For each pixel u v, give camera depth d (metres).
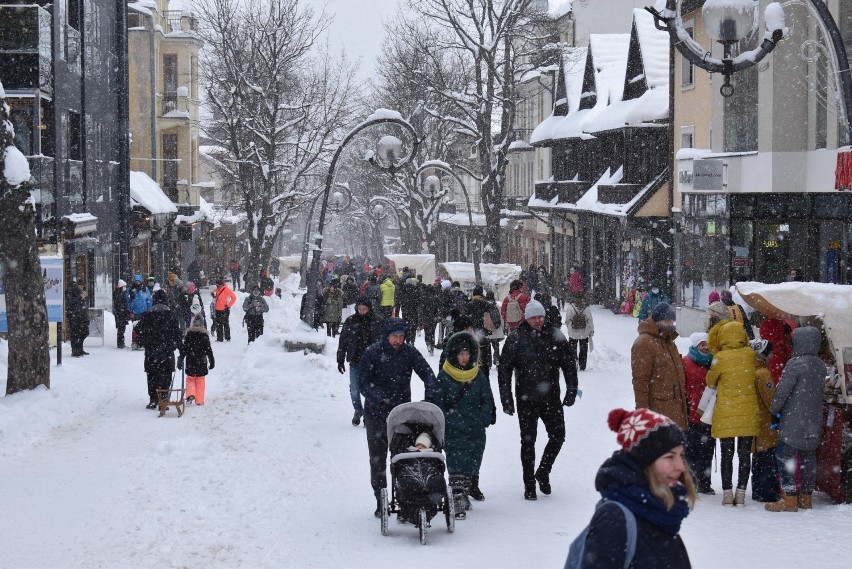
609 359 31.11
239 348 39.06
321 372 27.36
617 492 5.40
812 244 36.19
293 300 61.66
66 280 41.00
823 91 33.34
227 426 20.95
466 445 13.48
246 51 69.25
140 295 38.59
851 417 13.76
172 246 74.38
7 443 18.83
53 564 11.41
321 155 71.94
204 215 74.00
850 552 11.16
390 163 31.64
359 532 12.64
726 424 13.55
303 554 11.65
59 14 39.78
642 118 51.50
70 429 20.78
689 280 42.00
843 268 35.09
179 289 40.28
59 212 39.34
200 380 23.94
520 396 14.11
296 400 24.22
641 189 52.00
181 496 14.70
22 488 15.32
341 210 50.94
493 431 19.73
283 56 69.06
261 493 14.87
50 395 22.75
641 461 5.35
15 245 23.14
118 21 49.97
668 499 5.31
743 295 14.76
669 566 5.32
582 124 62.09
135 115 65.38
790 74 33.72
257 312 39.12
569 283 58.28
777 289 14.31
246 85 68.19
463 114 78.81
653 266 50.16
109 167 49.34
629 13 79.94
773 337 14.62
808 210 35.59
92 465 17.03
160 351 23.33
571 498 14.16
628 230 54.31
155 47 67.06
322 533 12.61
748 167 35.38
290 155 82.19
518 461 16.81
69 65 41.41
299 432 20.08
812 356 13.16
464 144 99.44
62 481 15.79
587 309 28.70
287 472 16.31
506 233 97.06
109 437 19.78
